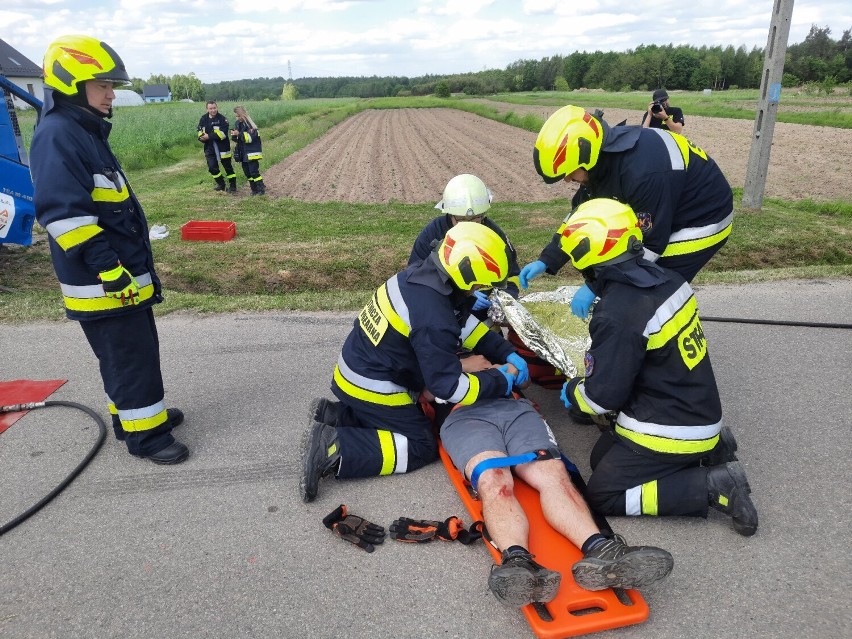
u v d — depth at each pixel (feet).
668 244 11.84
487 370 10.30
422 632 7.86
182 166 62.69
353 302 20.16
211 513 10.28
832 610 7.93
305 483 10.03
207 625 8.07
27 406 13.75
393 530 9.57
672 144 10.95
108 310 10.36
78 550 9.53
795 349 15.67
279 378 15.06
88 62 9.32
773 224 29.48
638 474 9.27
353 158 69.46
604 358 8.71
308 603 8.38
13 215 24.71
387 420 10.84
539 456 9.28
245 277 25.67
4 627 8.13
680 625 7.79
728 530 9.49
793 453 11.35
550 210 37.14
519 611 8.16
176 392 14.48
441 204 13.46
